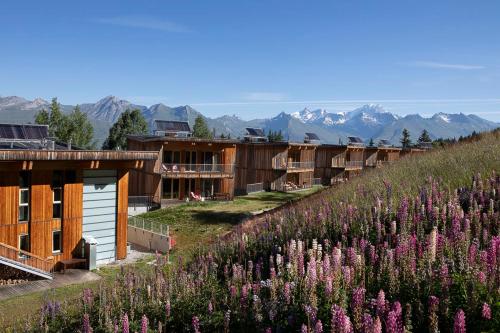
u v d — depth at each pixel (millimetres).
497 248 7355
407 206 11344
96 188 23859
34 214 21266
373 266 8766
